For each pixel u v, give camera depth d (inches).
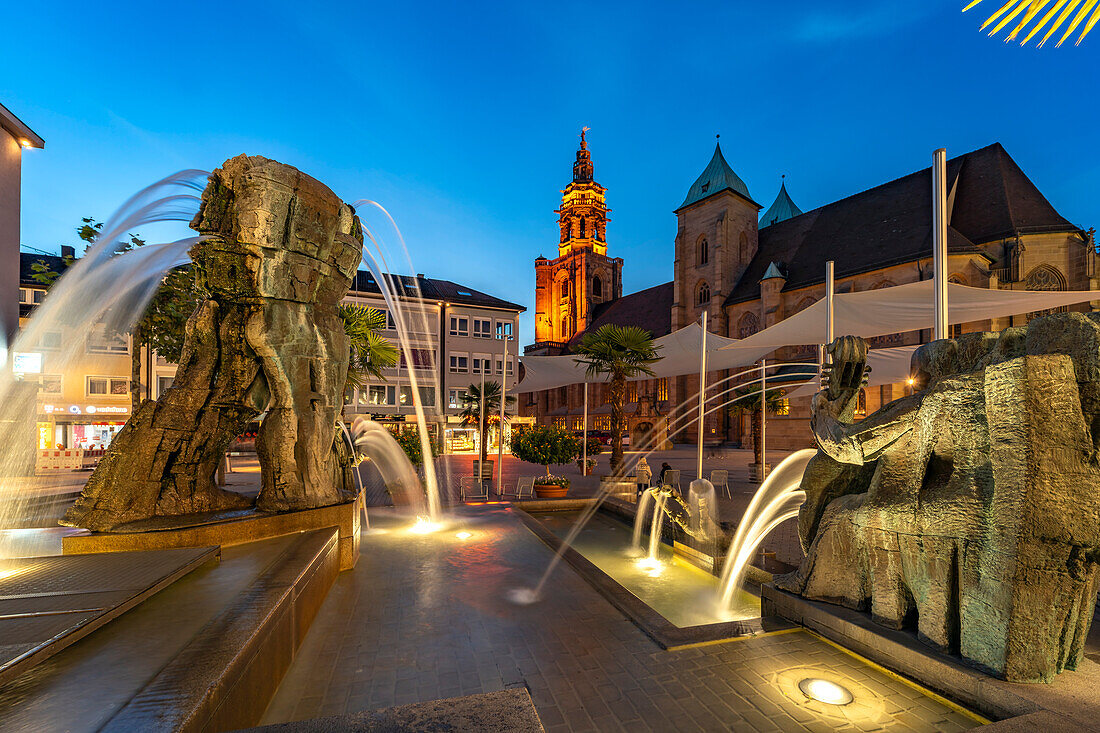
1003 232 1298.0
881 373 1171.9
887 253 1488.7
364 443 629.3
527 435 698.8
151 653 112.3
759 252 2062.0
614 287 3166.8
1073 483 122.4
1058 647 124.2
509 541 346.6
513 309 1609.3
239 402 267.0
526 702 82.8
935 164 265.3
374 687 146.7
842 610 172.9
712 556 289.0
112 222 256.8
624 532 405.1
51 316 264.2
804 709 132.8
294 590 164.9
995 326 1192.2
